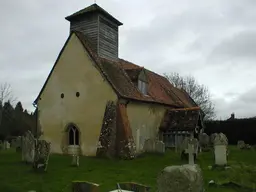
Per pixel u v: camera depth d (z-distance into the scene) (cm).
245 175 1349
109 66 2300
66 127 2223
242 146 2859
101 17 2350
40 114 2370
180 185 671
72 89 2233
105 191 1086
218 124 3784
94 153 2058
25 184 1177
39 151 1457
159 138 2589
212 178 1300
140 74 2420
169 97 2981
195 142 1892
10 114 5025
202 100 5666
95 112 2103
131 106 2192
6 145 2872
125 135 1972
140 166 1661
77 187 900
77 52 2239
